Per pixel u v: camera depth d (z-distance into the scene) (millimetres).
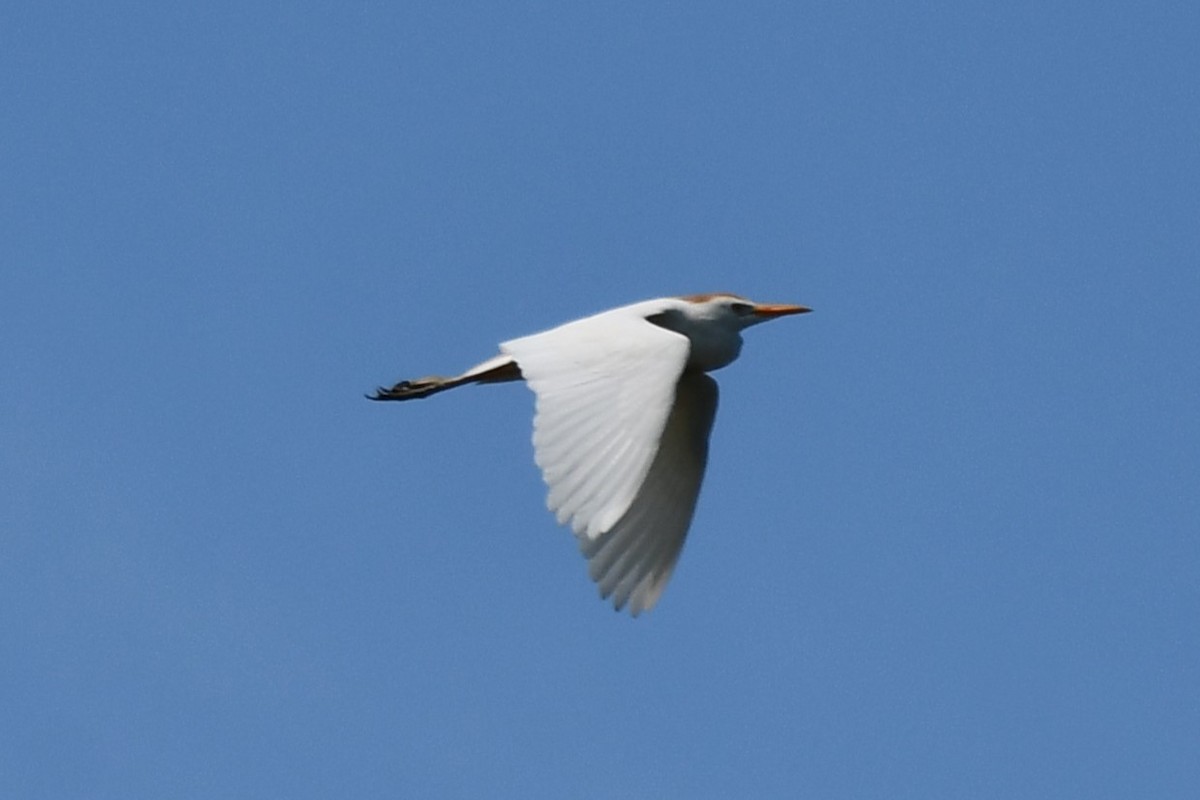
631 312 16750
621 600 16141
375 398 17438
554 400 13844
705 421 17062
